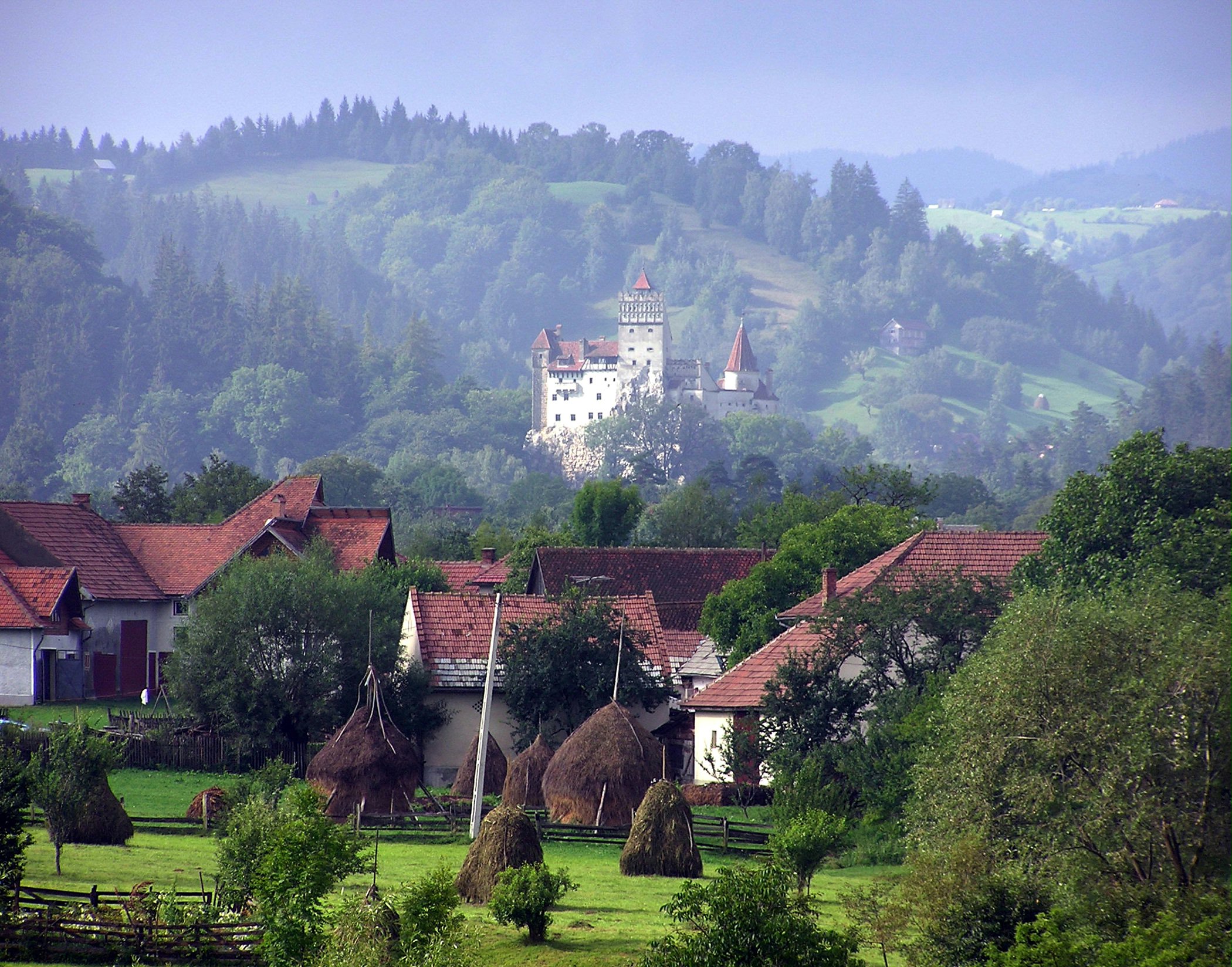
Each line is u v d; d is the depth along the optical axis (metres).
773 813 168.00
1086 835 112.06
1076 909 102.62
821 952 91.44
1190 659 113.38
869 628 185.88
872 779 165.88
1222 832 111.62
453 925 101.88
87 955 112.25
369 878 139.62
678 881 145.38
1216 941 90.44
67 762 146.00
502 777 196.12
